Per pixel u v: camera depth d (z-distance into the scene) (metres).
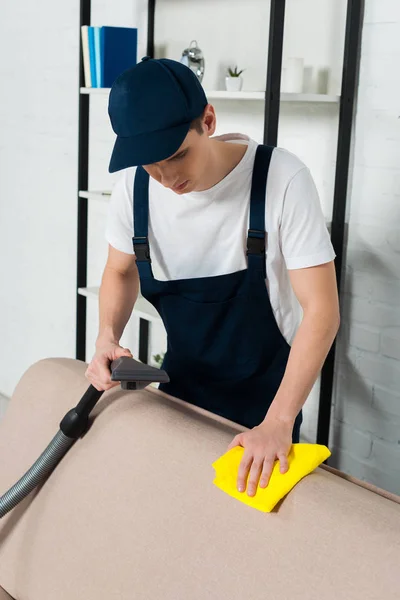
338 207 2.38
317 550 1.10
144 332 3.15
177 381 1.81
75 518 1.42
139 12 2.90
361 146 2.33
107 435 1.45
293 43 2.48
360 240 2.39
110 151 3.08
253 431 1.28
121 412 1.47
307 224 1.47
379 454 2.46
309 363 1.39
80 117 2.81
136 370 1.34
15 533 1.54
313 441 2.65
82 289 2.94
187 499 1.27
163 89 1.29
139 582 1.27
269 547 1.15
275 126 2.22
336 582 1.06
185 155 1.34
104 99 3.05
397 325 2.34
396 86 2.21
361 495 1.15
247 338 1.67
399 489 2.43
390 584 1.01
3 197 3.76
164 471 1.33
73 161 3.26
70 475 1.47
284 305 1.65
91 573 1.35
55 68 3.24
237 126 2.68
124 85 1.30
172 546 1.25
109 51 2.66
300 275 1.48
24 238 3.68
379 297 2.37
